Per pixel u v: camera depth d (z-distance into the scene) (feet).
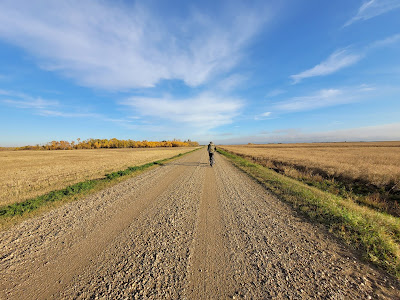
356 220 13.61
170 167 51.55
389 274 8.71
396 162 55.83
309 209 17.33
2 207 19.51
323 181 33.83
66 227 14.17
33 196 24.11
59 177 40.24
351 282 8.20
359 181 32.07
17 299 7.39
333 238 12.25
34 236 12.76
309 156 81.56
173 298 7.33
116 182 31.53
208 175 38.34
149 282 8.27
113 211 17.65
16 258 10.20
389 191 26.11
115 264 9.59
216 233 13.08
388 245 10.43
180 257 10.19
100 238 12.41
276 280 8.36
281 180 30.37
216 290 7.79
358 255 10.32
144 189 26.50
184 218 15.87
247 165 54.08
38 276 8.73
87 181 30.73
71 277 8.65
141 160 77.87
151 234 12.95
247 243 11.68
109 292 7.67
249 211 17.53
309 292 7.61
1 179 39.81
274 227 14.01
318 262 9.68
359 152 115.75
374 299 7.23
